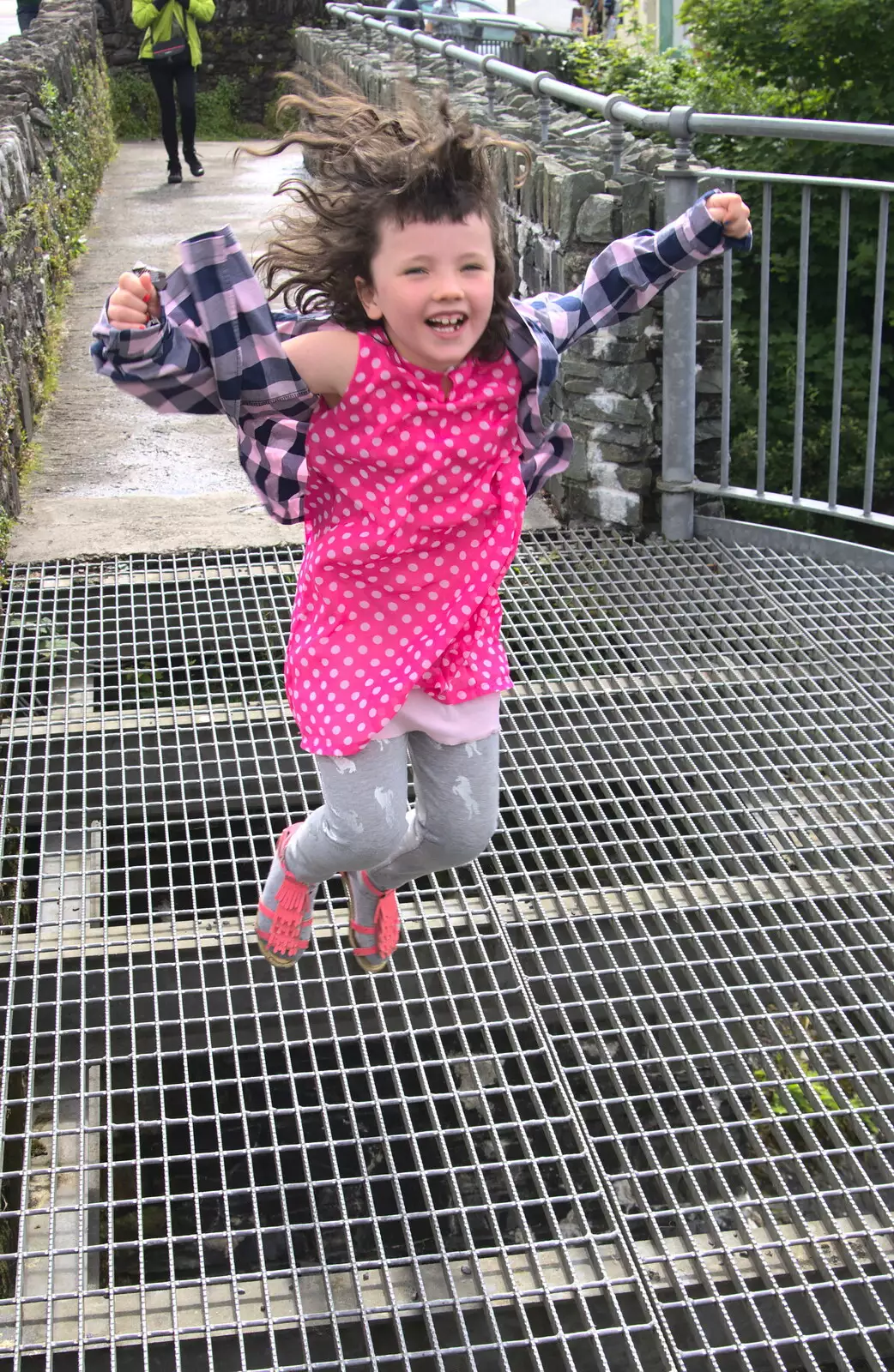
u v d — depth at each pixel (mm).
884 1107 2793
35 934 3180
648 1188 3479
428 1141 3746
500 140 1936
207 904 3775
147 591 4594
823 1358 2547
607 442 4973
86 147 11141
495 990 3088
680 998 3066
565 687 4137
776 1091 3168
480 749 2295
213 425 6293
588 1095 3719
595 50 13922
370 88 9945
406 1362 2301
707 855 3500
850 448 10445
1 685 4137
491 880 3510
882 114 10867
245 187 12336
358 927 2646
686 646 4387
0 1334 2359
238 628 4496
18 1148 3285
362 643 2139
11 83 8414
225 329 1845
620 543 5012
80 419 6340
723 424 4945
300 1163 3727
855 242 10859
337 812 2221
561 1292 2420
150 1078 3838
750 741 3930
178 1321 2383
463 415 2016
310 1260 3424
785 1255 2512
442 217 1835
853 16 10719
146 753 3898
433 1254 2484
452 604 2152
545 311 2152
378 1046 3906
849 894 3326
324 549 2100
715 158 11141
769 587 4754
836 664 4254
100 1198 3088
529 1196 3527
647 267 2203
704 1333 2400
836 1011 3031
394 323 1896
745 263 11102
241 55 16406
